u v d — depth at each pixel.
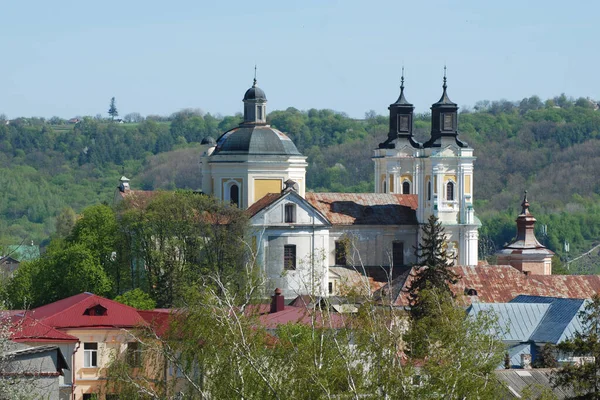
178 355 143.62
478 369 139.25
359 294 144.12
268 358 136.75
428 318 145.38
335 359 135.00
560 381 174.62
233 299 143.25
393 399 134.38
